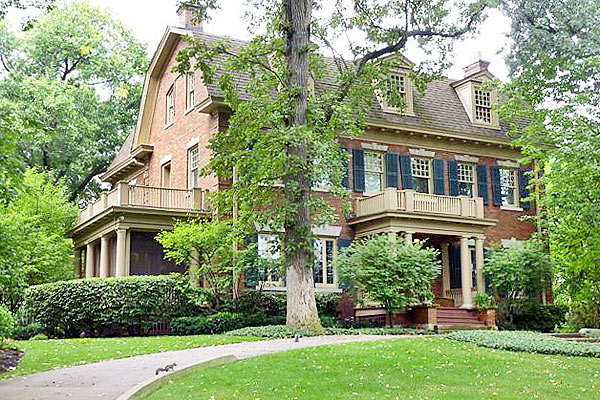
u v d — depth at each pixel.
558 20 21.39
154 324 22.55
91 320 22.12
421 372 12.69
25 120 12.72
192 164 28.53
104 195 26.61
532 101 22.03
